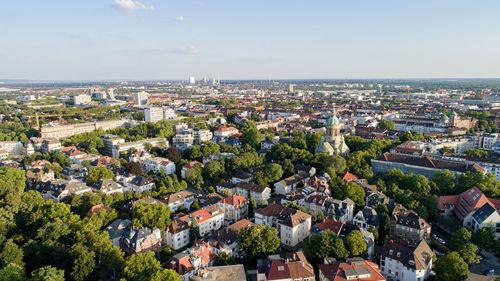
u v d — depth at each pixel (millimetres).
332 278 159875
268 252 186750
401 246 180500
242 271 165000
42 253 178875
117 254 173875
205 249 181125
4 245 182375
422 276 169125
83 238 184500
